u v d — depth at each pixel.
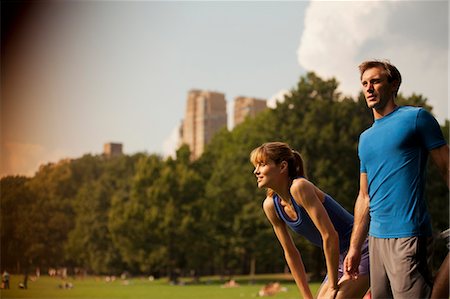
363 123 26.81
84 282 26.97
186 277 36.16
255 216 28.59
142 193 31.05
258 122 31.17
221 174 32.19
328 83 27.25
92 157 29.77
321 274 25.80
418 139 2.41
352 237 2.61
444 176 2.39
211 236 30.94
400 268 2.35
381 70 2.51
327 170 25.92
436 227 23.42
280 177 2.71
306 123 27.06
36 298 18.23
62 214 26.91
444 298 2.34
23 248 22.41
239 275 34.94
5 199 21.47
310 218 2.71
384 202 2.43
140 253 30.34
